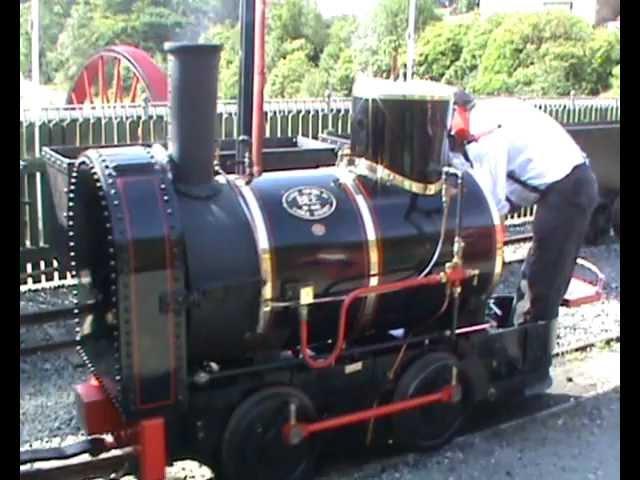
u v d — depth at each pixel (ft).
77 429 15.85
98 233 12.28
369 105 13.79
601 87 100.37
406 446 14.35
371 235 13.39
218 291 12.08
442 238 13.96
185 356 11.89
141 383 11.60
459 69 106.42
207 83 12.14
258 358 13.19
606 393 17.35
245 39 15.88
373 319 13.88
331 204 13.35
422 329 14.74
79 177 12.76
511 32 102.06
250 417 12.53
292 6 108.58
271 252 12.48
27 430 15.74
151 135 32.17
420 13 114.93
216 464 12.87
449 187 13.92
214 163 12.73
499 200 15.78
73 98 46.03
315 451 13.33
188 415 12.43
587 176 16.29
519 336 15.69
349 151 14.51
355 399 13.92
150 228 11.46
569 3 117.80
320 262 12.91
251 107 16.14
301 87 103.35
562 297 16.66
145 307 11.49
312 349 13.98
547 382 16.42
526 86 100.58
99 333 12.64
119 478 13.20
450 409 14.60
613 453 14.69
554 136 16.34
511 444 14.97
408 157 13.84
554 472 14.01
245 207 12.69
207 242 12.15
